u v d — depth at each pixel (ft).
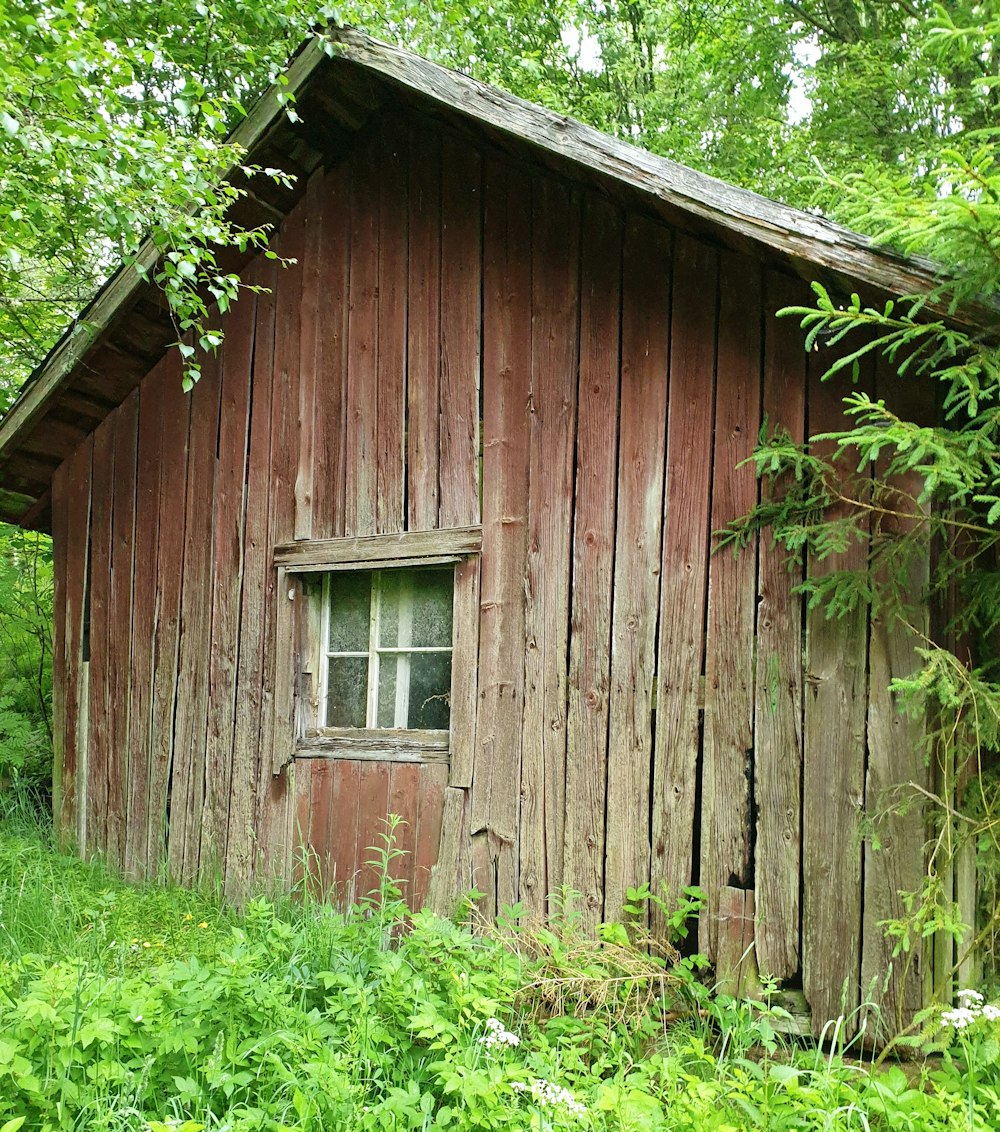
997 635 10.89
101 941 12.94
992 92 23.54
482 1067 8.73
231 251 16.53
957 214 8.27
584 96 37.06
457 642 13.94
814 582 10.89
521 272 13.94
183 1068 8.73
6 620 26.76
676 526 12.37
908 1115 7.86
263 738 15.84
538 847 12.94
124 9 20.25
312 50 13.62
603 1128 7.92
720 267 12.34
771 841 11.35
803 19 31.55
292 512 15.98
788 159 32.37
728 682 11.82
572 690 12.92
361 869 14.46
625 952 11.39
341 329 15.76
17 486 19.66
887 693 10.87
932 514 10.71
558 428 13.41
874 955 10.66
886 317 9.16
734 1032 9.96
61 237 22.22
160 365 17.98
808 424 11.58
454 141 14.76
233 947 10.39
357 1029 8.94
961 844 10.48
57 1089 7.77
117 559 18.26
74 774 18.40
